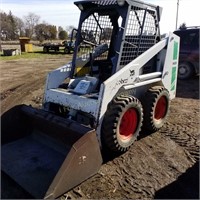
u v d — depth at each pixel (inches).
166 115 197.8
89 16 175.0
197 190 121.6
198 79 374.6
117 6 154.9
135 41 164.1
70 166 110.7
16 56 786.2
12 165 130.5
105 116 141.6
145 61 167.5
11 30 2148.1
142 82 167.6
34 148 144.5
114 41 173.2
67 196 115.5
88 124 143.5
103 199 114.6
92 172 121.6
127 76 152.9
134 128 159.6
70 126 130.2
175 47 202.2
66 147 136.6
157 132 187.6
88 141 116.8
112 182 126.6
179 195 118.0
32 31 2245.3
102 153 153.7
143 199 115.1
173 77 209.0
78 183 115.9
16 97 284.2
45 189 113.6
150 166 141.7
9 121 149.9
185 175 133.7
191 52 354.0
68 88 171.0
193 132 188.4
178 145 167.6
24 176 122.6
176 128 195.5
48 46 959.6
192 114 229.1
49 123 141.9
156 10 176.9
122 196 116.8
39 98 279.6
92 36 181.9
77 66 180.1
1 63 611.2
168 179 130.2
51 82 170.4
